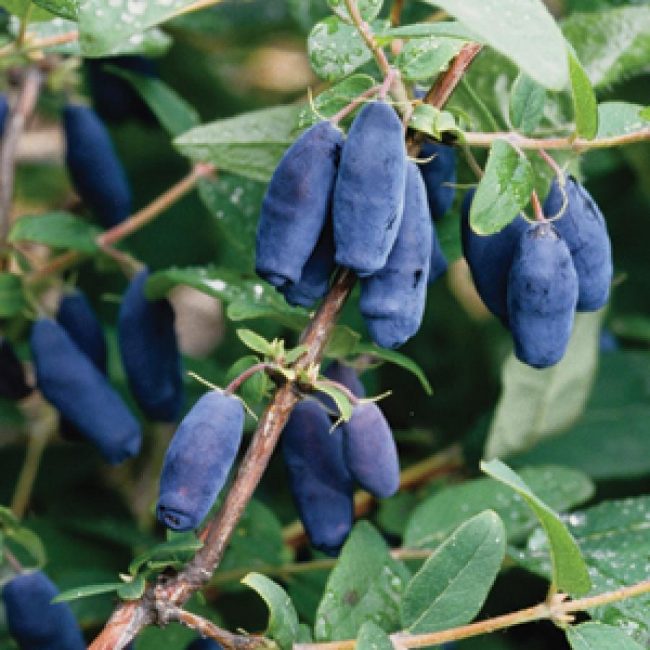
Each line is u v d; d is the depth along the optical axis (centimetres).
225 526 37
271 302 42
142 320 43
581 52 44
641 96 50
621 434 52
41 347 43
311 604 45
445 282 57
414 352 55
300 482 39
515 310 37
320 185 36
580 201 37
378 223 35
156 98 49
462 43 37
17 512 51
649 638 39
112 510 53
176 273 42
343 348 38
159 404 43
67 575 48
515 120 39
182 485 36
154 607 37
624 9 43
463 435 54
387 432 38
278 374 37
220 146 42
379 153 35
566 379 49
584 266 37
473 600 37
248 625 47
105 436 42
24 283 44
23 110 48
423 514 44
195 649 40
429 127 36
